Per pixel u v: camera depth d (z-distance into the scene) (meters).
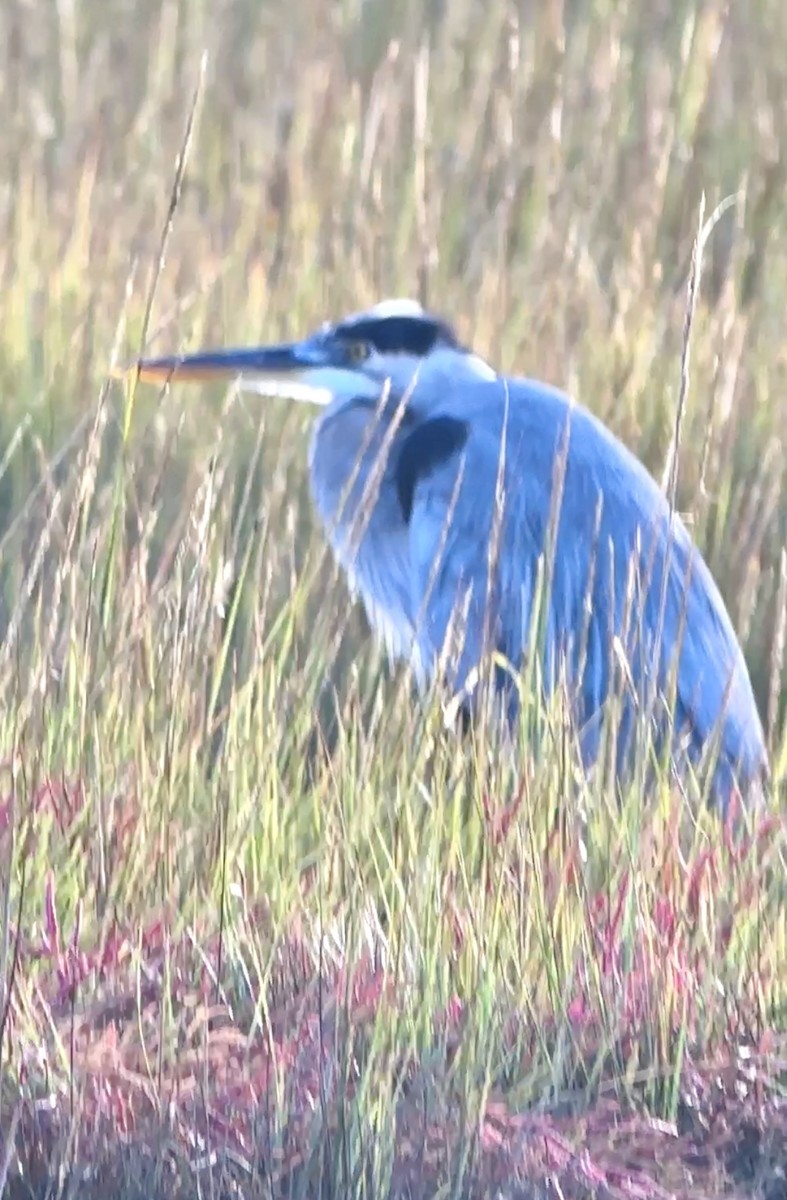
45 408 12.99
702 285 15.95
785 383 13.71
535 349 13.89
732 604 11.38
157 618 8.81
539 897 7.63
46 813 7.97
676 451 8.16
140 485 11.82
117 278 14.85
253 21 21.67
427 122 18.44
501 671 9.99
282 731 8.36
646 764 8.08
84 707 8.05
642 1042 7.56
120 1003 7.54
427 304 14.46
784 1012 7.69
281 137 18.72
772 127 19.05
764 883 8.10
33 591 10.16
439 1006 7.32
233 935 7.70
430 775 8.41
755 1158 7.17
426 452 10.87
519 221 17.34
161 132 18.89
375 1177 6.67
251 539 9.13
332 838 7.84
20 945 7.43
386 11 21.12
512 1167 6.85
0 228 15.95
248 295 14.85
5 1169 6.40
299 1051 7.12
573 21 21.34
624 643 8.36
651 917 7.79
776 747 10.31
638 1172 7.03
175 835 7.99
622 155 18.38
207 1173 6.74
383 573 11.20
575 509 10.17
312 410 13.07
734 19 20.42
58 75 20.75
